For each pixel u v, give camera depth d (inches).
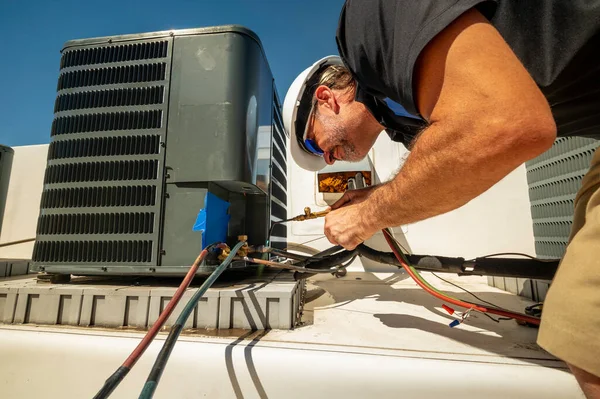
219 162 25.5
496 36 12.8
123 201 26.0
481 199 52.4
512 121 11.3
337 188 52.7
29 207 54.4
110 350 19.0
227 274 32.3
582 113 18.9
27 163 55.7
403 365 16.6
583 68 14.7
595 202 13.6
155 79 27.2
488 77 11.8
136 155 26.4
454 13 12.7
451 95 12.7
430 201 15.1
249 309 23.0
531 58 14.6
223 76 26.4
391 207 17.1
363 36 17.2
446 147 13.0
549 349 13.5
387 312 28.3
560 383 15.4
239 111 26.4
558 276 14.1
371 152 54.2
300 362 17.2
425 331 22.6
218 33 27.2
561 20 13.6
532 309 26.6
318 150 34.9
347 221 23.0
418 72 13.9
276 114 42.1
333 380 16.7
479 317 26.5
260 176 30.9
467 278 47.5
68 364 19.1
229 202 32.7
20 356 19.7
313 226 54.9
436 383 16.0
